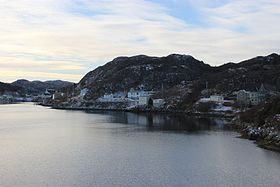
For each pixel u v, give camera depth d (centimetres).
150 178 6103
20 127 14625
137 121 17738
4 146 9431
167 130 13325
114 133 12456
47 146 9431
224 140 10331
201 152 8425
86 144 9794
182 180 5981
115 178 6109
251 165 6981
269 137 9462
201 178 6094
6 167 6906
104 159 7669
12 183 5834
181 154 8219
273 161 7294
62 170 6662
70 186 5678
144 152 8494
